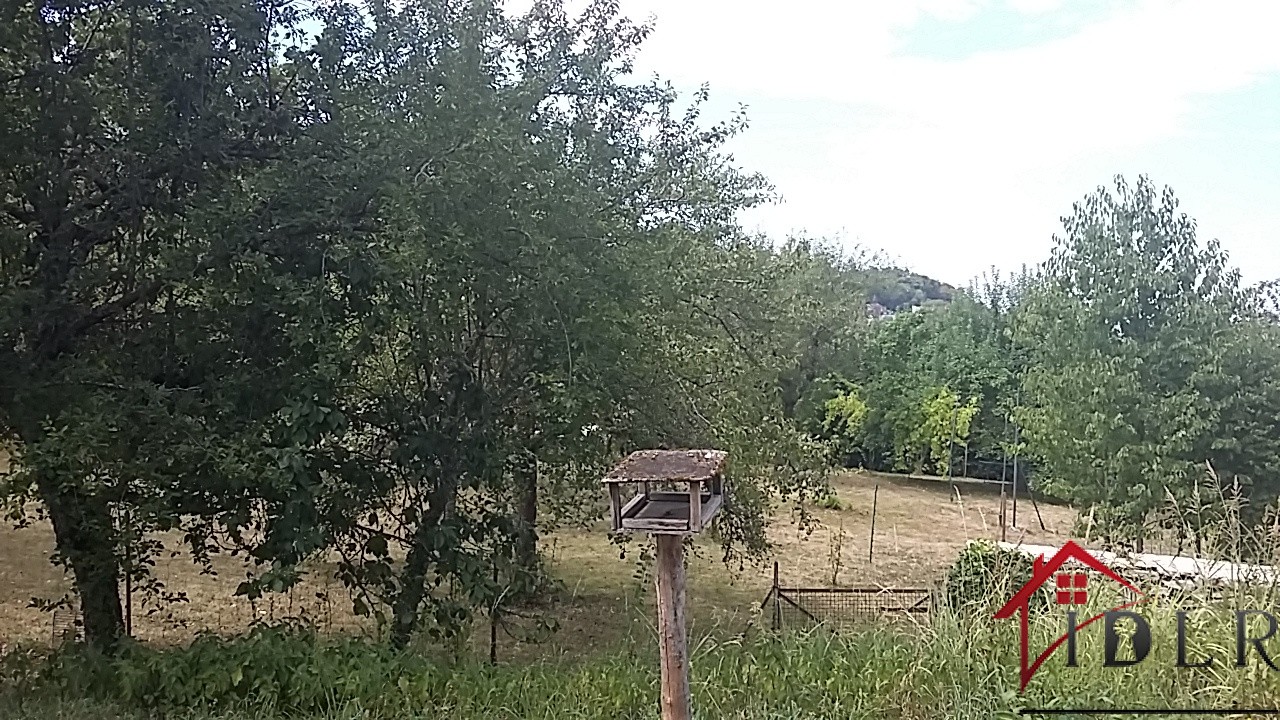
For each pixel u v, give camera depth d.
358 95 6.63
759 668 5.79
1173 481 11.64
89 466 5.80
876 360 29.59
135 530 6.23
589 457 7.86
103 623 6.81
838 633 6.40
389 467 7.20
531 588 7.62
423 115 6.50
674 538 4.25
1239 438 12.02
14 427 6.45
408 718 5.39
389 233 6.05
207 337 6.72
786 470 9.85
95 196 6.87
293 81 7.09
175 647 6.50
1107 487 12.41
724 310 10.02
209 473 6.21
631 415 8.20
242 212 6.20
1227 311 13.04
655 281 7.63
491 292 6.57
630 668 6.08
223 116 6.84
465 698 5.60
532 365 7.16
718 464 4.04
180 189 6.91
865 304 32.19
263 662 5.79
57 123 6.51
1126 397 12.49
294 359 6.49
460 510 7.45
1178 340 12.69
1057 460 13.48
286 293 6.22
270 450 5.93
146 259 6.82
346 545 7.19
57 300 6.48
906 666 5.49
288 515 6.18
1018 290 29.88
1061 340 13.90
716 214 10.28
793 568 13.41
